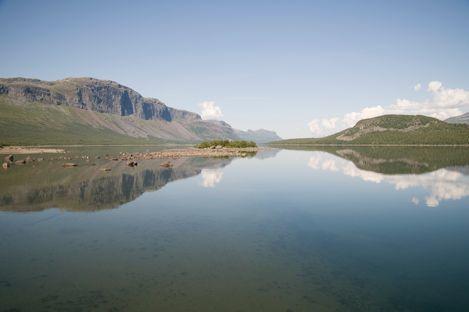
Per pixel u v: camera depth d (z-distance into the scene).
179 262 17.39
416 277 15.62
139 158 96.00
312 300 13.45
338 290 14.30
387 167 71.38
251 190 40.50
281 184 45.66
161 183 45.59
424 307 12.95
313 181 48.72
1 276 15.94
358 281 15.19
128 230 23.33
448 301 13.40
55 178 49.81
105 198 34.91
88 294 14.11
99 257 18.19
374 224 25.08
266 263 17.23
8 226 24.55
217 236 21.91
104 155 112.44
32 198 34.72
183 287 14.60
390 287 14.59
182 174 56.12
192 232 22.81
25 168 64.88
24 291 14.41
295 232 22.91
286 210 29.73
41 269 16.69
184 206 31.16
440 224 25.27
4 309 12.96
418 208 30.97
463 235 22.33
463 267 16.86
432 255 18.55
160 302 13.35
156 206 31.16
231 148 181.12
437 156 109.06
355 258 18.02
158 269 16.53
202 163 80.12
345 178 52.44
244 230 23.33
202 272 16.12
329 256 18.31
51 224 24.98
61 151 151.00
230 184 45.34
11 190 39.50
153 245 20.12
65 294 14.12
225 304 13.15
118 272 16.23
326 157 109.25
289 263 17.23
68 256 18.41
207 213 28.45
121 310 12.81
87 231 23.14
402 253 18.84
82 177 51.12
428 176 54.72
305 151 160.75
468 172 59.88
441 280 15.31
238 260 17.66
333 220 26.33
